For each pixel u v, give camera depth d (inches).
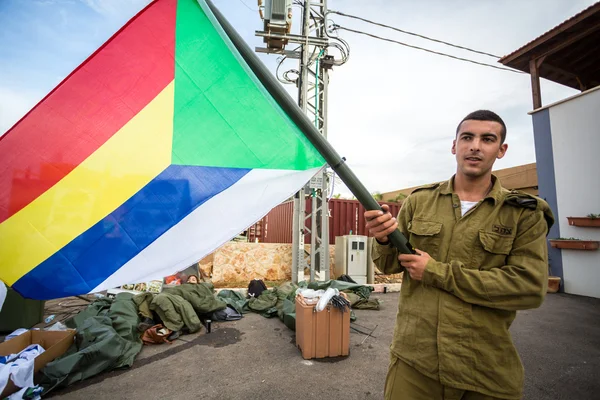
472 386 48.9
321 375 135.7
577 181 301.4
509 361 49.7
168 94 52.9
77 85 51.5
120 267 50.5
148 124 52.6
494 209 52.9
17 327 185.0
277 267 378.0
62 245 50.3
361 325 203.5
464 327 50.1
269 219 583.2
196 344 170.6
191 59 52.7
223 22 50.9
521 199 51.2
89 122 51.6
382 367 143.6
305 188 308.0
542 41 320.8
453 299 51.5
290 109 47.8
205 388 124.7
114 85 52.1
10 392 109.1
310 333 152.4
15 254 49.8
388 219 49.7
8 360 120.2
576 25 294.0
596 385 128.1
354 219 458.0
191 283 233.8
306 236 403.9
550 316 225.3
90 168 51.3
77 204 50.8
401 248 52.5
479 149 54.3
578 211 300.4
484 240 51.4
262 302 238.1
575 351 162.1
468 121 56.4
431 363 51.3
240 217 50.9
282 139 53.0
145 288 242.5
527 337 182.5
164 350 162.2
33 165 50.5
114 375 134.6
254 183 52.2
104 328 150.3
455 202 56.7
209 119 53.2
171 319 181.3
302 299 163.5
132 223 51.4
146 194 51.9
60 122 51.3
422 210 60.4
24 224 50.1
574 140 304.5
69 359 128.4
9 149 50.4
